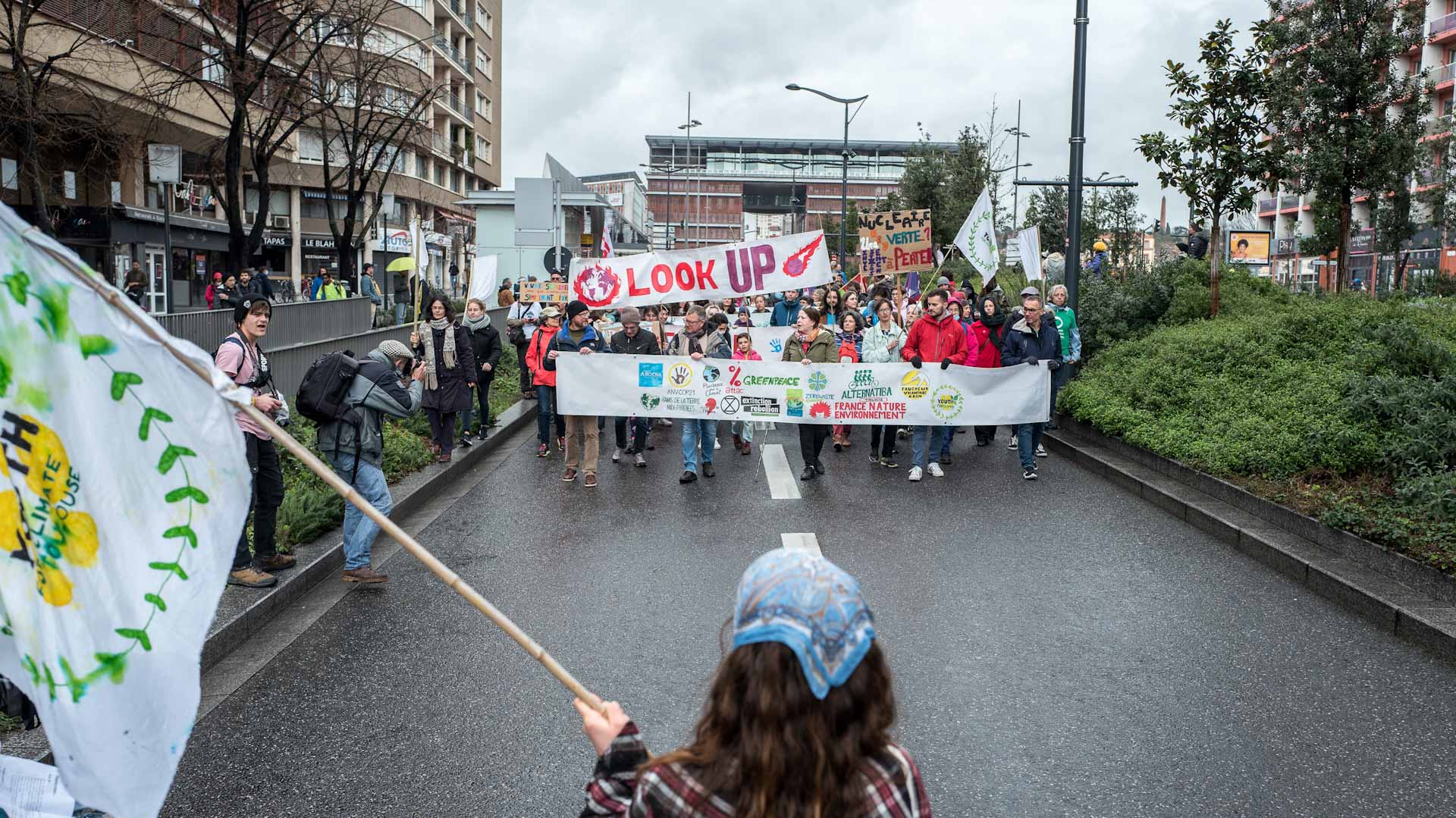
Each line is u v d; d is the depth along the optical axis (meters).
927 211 21.05
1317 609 7.01
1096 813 4.26
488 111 77.19
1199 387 12.79
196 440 2.43
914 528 9.34
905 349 12.36
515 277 43.16
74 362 2.41
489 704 5.36
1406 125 19.62
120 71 24.28
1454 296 20.30
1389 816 4.24
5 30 20.64
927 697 5.46
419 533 9.23
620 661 5.97
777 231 132.50
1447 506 7.64
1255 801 4.36
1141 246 37.91
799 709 1.75
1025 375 12.01
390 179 53.28
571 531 9.28
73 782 2.42
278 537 7.95
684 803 1.80
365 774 4.59
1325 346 13.12
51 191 27.88
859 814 1.78
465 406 12.29
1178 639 6.38
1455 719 5.19
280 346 14.29
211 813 4.27
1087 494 11.03
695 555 8.40
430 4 60.72
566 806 4.32
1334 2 19.36
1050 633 6.49
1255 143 16.72
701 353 12.78
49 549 2.44
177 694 2.44
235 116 21.67
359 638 6.38
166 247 21.50
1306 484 9.27
